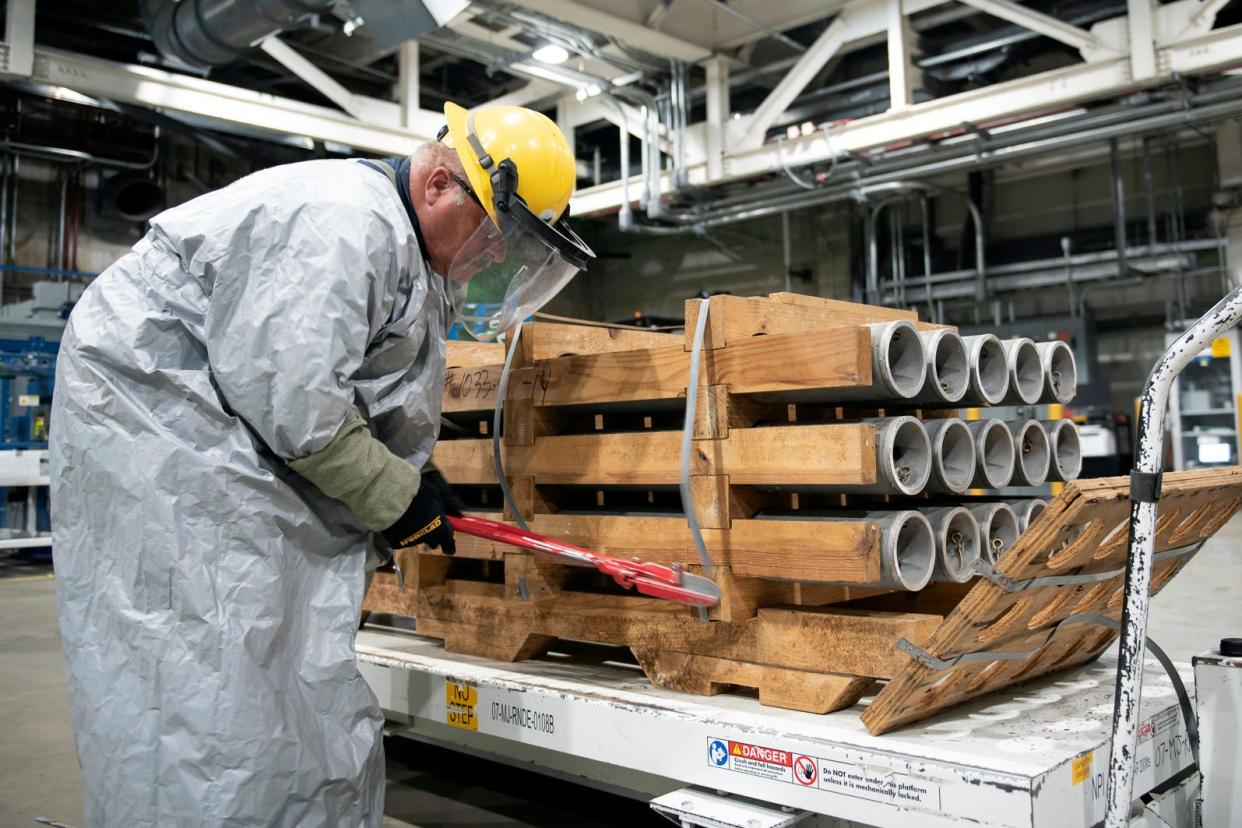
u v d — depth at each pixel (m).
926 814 1.46
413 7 5.13
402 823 2.50
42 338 7.66
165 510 1.50
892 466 1.62
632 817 2.52
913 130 6.64
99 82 6.18
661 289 13.52
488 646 2.36
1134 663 1.39
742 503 1.87
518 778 2.85
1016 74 9.17
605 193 8.34
